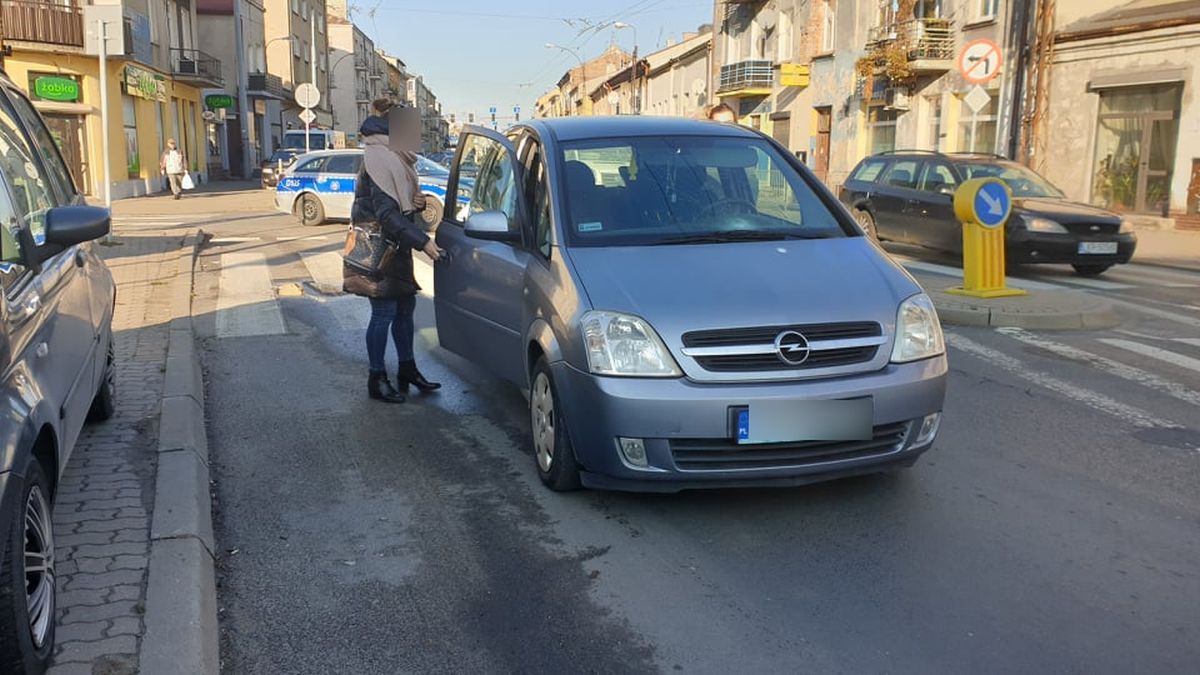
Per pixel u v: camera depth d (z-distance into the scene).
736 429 3.94
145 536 3.91
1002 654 3.21
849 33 31.19
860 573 3.80
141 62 31.80
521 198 5.37
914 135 27.80
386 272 6.17
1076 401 6.31
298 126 62.94
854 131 31.12
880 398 4.06
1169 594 3.62
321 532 4.28
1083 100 21.36
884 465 4.23
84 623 3.21
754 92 37.91
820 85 33.47
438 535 4.23
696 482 4.07
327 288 10.91
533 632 3.40
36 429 2.95
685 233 4.84
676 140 5.50
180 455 4.88
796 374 4.02
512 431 5.73
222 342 8.21
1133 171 20.38
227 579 3.83
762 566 3.87
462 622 3.47
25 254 3.46
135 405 5.84
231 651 3.30
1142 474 4.91
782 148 5.70
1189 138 18.86
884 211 14.50
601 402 4.05
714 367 3.99
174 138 37.84
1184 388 6.66
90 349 4.48
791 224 5.07
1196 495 4.62
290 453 5.35
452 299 6.30
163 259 12.58
